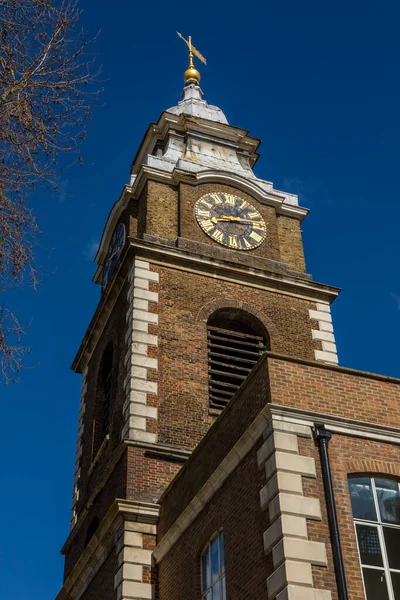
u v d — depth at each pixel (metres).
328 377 16.61
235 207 30.09
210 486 17.30
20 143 12.00
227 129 34.12
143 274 26.41
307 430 15.57
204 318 26.16
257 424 15.86
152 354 24.66
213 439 18.16
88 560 22.30
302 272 29.66
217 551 16.75
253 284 27.73
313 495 14.81
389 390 17.00
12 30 12.08
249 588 14.88
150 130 34.16
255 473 15.66
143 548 20.09
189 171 30.17
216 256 28.34
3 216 12.05
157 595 19.36
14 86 11.95
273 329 26.89
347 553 14.38
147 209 28.95
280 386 16.05
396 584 14.41
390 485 15.70
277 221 31.05
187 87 37.78
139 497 21.44
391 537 14.98
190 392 24.23
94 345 29.64
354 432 15.94
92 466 25.75
